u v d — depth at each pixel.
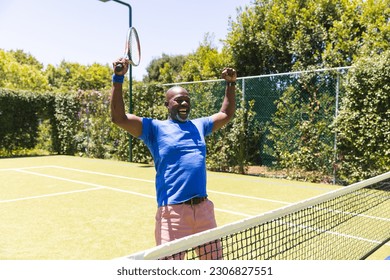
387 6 14.88
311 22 15.59
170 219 2.69
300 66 15.31
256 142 11.27
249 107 11.45
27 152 17.80
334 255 4.01
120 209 6.74
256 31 16.78
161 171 2.78
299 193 8.39
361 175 8.88
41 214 6.34
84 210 6.64
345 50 14.77
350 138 8.93
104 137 15.77
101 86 48.00
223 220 6.04
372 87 8.52
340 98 9.41
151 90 13.82
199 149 2.84
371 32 14.57
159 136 2.80
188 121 3.01
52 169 12.42
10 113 16.66
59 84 49.66
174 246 1.92
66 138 17.41
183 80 22.48
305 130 9.98
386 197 7.30
